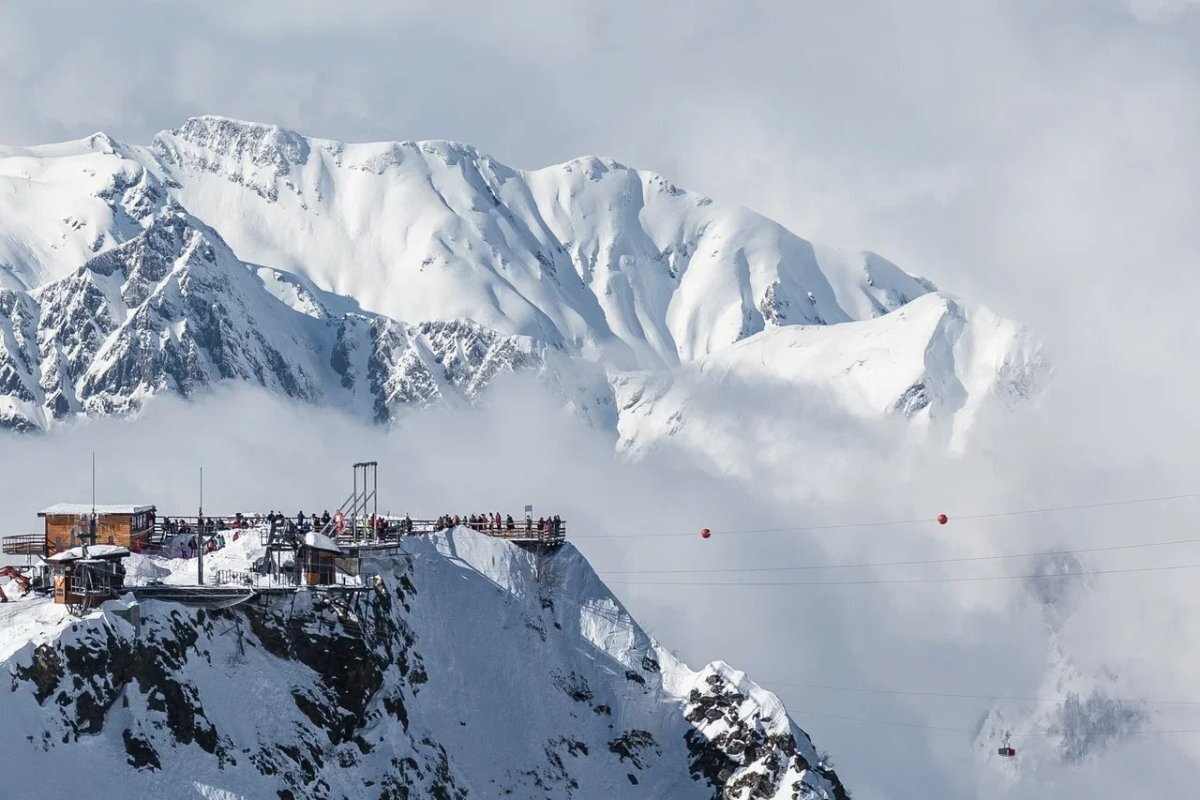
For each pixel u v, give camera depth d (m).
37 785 194.62
